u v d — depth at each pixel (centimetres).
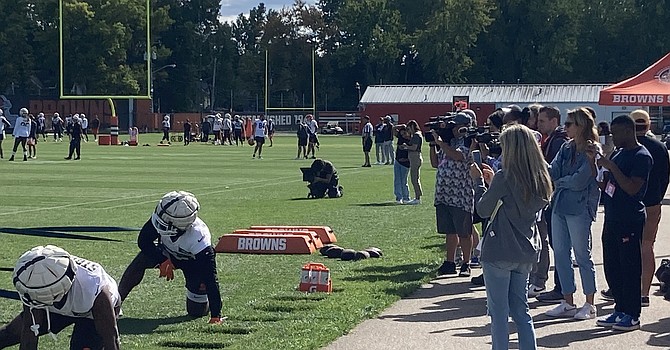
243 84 11288
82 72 8588
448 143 1196
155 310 971
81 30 8544
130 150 5003
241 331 866
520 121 1096
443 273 1216
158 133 8306
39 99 8562
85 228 939
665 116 7000
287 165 3706
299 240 1377
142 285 1112
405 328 893
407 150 2175
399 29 10206
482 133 1090
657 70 2100
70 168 3416
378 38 10075
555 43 9706
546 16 9788
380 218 1866
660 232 1634
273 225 1727
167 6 9344
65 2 8431
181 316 942
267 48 10894
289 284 1118
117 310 634
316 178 2320
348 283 1124
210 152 4828
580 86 7512
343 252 1330
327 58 10875
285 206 2108
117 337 607
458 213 1188
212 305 909
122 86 8612
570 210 945
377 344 826
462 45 9669
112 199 2241
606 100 2086
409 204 2170
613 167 888
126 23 8781
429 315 955
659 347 834
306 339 828
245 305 988
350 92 10856
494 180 722
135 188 2572
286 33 11000
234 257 1340
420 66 10288
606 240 910
